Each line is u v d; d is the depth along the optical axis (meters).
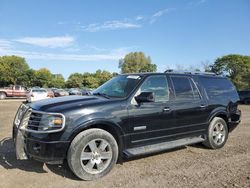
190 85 6.73
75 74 103.94
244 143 7.83
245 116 15.08
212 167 5.69
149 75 6.06
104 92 6.08
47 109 4.96
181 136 6.36
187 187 4.65
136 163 5.89
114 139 5.24
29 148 4.93
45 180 4.92
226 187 4.68
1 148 6.89
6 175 5.12
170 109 6.09
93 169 5.04
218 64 67.94
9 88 39.34
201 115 6.75
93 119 5.01
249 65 64.88
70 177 5.08
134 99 5.64
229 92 7.63
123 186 4.69
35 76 88.81
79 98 5.54
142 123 5.65
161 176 5.16
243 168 5.64
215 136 7.11
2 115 14.61
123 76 6.46
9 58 91.38
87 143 4.94
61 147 4.78
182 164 5.87
